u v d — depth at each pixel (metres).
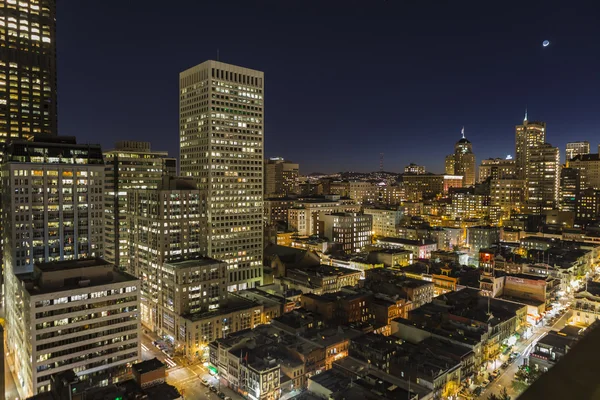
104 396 124.31
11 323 198.62
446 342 168.50
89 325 161.00
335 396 127.88
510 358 182.88
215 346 176.50
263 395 148.00
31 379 151.50
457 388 147.38
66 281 164.88
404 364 147.38
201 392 162.50
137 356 172.00
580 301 188.00
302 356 162.00
